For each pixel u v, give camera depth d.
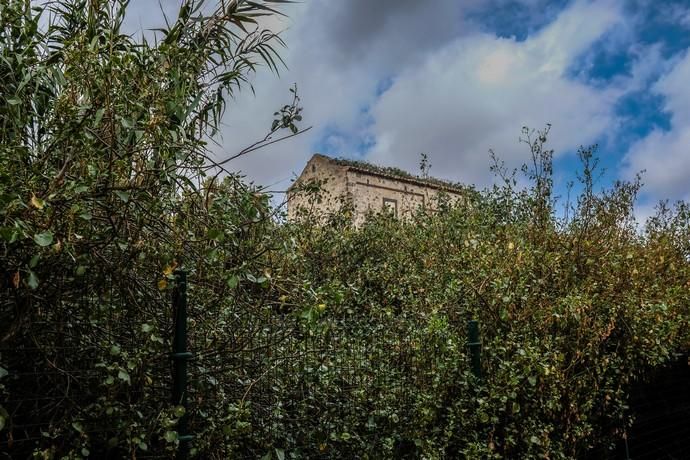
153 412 3.20
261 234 3.86
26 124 3.18
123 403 3.07
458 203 9.39
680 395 7.27
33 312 2.94
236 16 5.11
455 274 5.91
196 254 3.45
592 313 5.77
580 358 5.51
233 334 3.68
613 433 5.88
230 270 3.22
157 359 3.32
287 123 3.72
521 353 4.66
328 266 6.83
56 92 3.48
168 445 3.20
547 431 4.84
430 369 4.53
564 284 6.28
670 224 9.52
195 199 3.46
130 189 2.98
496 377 4.70
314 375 3.97
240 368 3.68
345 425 4.00
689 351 7.21
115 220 3.10
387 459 4.15
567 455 5.40
